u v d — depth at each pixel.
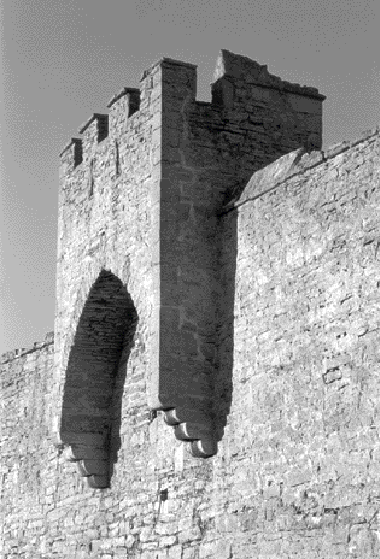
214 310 25.12
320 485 21.66
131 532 27.42
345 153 22.16
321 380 21.98
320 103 27.06
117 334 28.84
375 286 21.12
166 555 25.94
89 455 28.73
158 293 24.86
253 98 26.41
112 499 28.39
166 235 25.08
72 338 28.59
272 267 23.61
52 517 31.16
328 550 21.28
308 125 26.89
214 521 24.34
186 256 25.12
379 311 20.95
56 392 29.06
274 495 22.72
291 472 22.36
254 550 23.05
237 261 24.66
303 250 22.88
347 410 21.33
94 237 27.88
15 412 33.84
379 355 20.81
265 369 23.42
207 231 25.38
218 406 24.64
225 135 25.95
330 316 22.02
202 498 24.84
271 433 23.02
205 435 24.61
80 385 28.84
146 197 25.91
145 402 27.50
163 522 26.16
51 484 31.44
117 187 27.08
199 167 25.58
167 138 25.44
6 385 34.50
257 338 23.75
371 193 21.47
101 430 28.89
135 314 28.45
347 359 21.48
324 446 21.69
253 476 23.33
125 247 26.52
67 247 29.16
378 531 20.33
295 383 22.61
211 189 25.58
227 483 24.08
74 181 29.11
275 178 23.78
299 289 22.83
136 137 26.55
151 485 26.80
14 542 32.94
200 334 24.94
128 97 27.02
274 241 23.66
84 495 29.70
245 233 24.53
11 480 33.56
